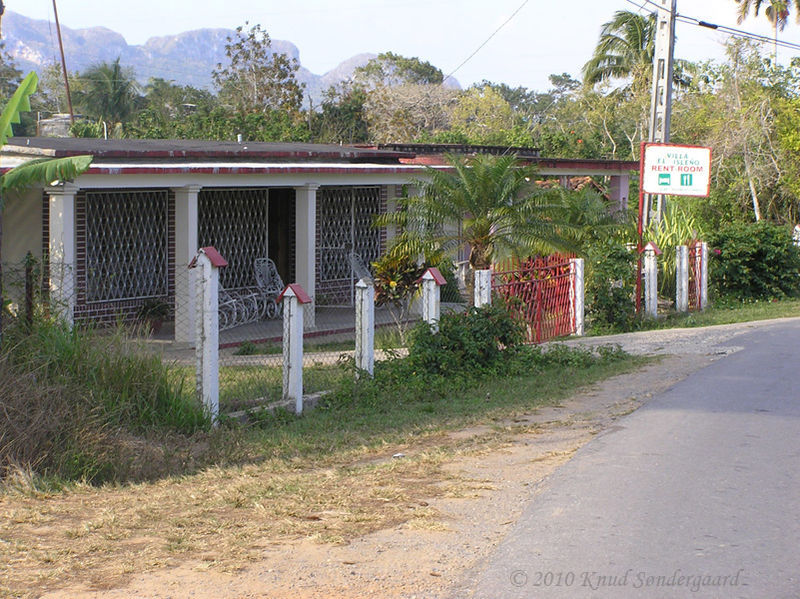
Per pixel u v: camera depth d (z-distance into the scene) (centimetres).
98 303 1444
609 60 4747
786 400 896
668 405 878
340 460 729
